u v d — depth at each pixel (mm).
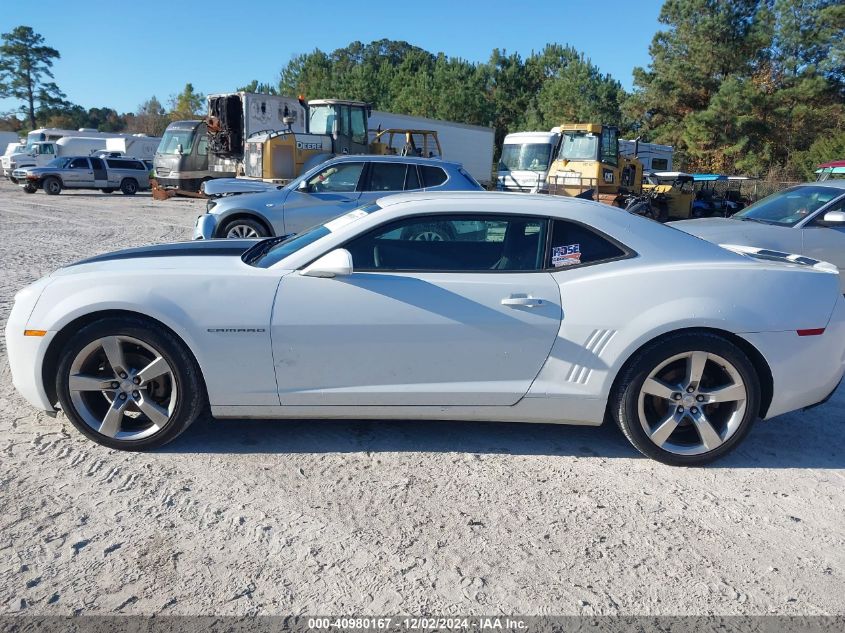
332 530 3135
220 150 24125
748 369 3707
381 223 3816
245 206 9625
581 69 45750
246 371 3678
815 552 3078
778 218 7992
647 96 42281
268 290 3662
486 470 3752
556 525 3234
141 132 81562
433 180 10180
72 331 3725
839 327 3840
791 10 38500
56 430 4055
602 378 3721
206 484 3506
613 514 3346
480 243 3846
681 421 3822
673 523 3283
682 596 2756
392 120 27172
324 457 3840
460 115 47531
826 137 38438
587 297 3703
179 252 4418
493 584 2795
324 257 3682
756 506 3463
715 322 3646
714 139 39438
